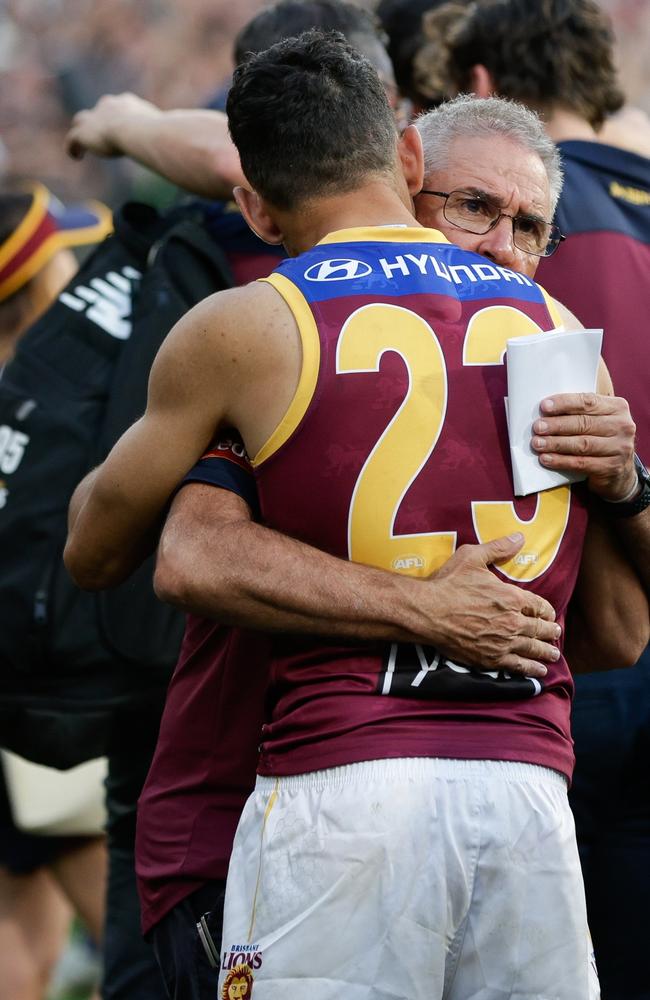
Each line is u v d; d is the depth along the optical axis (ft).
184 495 21.93
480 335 21.53
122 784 33.63
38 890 41.57
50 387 33.06
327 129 22.50
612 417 21.72
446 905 20.31
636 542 23.22
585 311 31.07
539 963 20.63
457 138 24.66
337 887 20.13
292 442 20.85
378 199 22.71
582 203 31.76
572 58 33.81
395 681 20.85
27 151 107.04
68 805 38.58
